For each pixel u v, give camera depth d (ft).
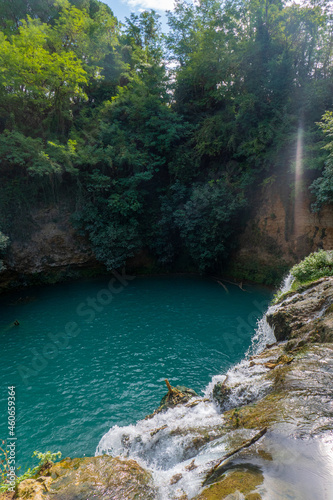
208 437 15.19
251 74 71.77
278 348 23.06
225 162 82.48
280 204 72.02
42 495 11.80
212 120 80.12
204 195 78.84
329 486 8.93
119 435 19.51
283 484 9.34
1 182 76.54
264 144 69.51
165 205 86.53
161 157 88.43
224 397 18.39
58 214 81.61
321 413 12.84
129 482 12.34
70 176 82.53
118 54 98.78
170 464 15.70
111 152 79.92
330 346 18.84
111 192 84.74
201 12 89.71
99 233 82.84
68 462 14.14
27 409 33.99
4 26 86.84
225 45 78.74
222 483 10.05
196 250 83.15
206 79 86.48
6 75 69.26
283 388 15.83
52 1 89.66
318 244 65.16
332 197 56.65
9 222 75.61
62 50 80.23
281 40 68.90
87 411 33.58
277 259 72.95
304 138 63.52
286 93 68.18
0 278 75.25
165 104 90.33
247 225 79.30
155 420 20.22
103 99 96.48
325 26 69.05
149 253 91.35
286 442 11.40
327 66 69.92
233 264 82.23
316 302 26.09
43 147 76.74
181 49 92.89
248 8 72.23
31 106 78.43
